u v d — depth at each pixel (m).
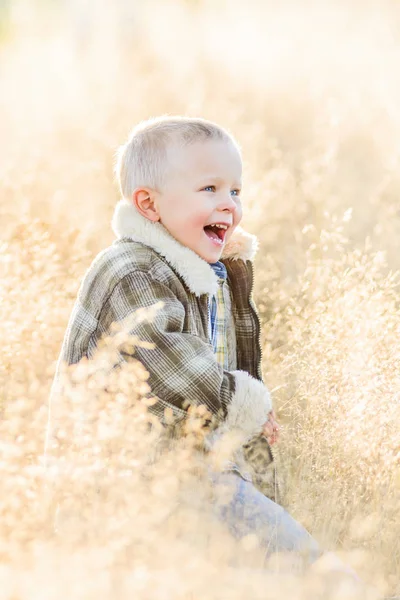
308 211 6.09
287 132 8.14
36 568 2.33
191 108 7.95
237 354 3.62
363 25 11.71
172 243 3.20
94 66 11.02
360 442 3.35
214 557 2.63
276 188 6.32
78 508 2.65
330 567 2.68
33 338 3.85
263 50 11.23
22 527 2.52
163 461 2.92
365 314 3.97
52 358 3.92
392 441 3.35
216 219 3.22
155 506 2.69
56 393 3.17
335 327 3.92
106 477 2.69
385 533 3.04
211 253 3.26
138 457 2.88
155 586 2.35
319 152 7.25
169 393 3.01
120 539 2.56
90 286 3.21
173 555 2.54
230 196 3.27
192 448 3.01
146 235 3.21
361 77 9.50
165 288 3.11
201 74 9.89
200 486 2.95
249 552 2.79
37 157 6.73
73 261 4.85
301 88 9.18
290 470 3.55
